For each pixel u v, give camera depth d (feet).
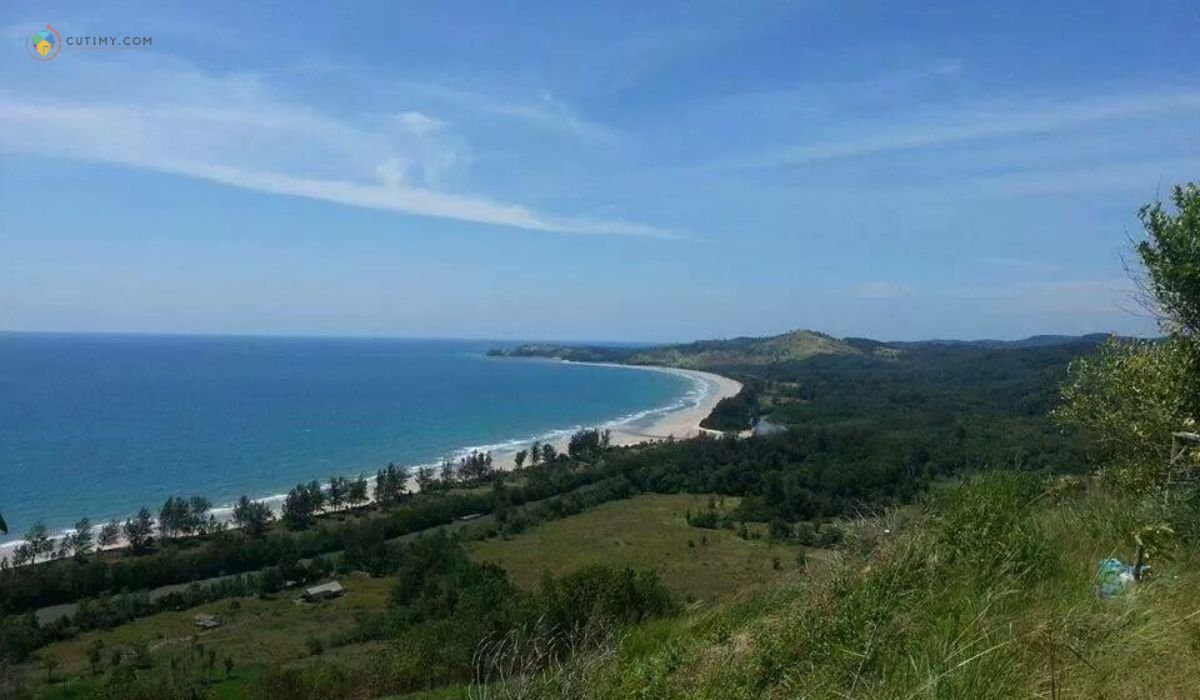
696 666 14.97
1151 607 12.78
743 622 17.92
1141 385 28.63
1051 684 10.55
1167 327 28.25
